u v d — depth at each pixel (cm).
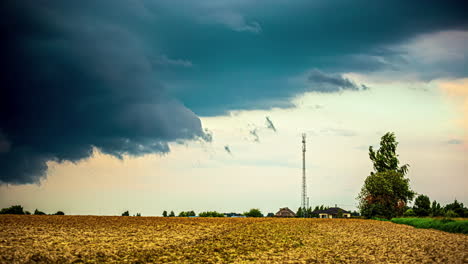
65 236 4144
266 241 4347
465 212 12975
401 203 11456
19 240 3594
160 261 2973
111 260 2927
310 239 4628
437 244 4081
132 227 5712
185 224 6681
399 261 3050
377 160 12456
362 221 9344
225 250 3591
